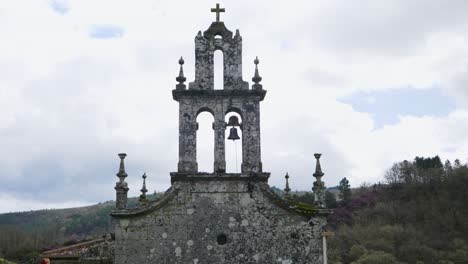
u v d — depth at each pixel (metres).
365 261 75.25
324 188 24.09
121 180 23.62
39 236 64.00
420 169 107.06
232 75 25.19
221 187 23.78
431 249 78.88
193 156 24.19
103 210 88.88
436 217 90.38
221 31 25.81
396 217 93.56
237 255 23.05
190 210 23.44
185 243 23.08
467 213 89.56
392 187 107.38
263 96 25.20
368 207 100.56
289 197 29.25
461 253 77.06
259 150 24.36
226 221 23.41
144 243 23.00
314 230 23.42
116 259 22.78
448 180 100.31
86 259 34.66
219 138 24.47
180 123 24.53
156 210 23.39
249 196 23.73
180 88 24.72
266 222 23.45
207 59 25.42
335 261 77.88
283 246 23.22
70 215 88.88
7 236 58.28
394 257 77.06
